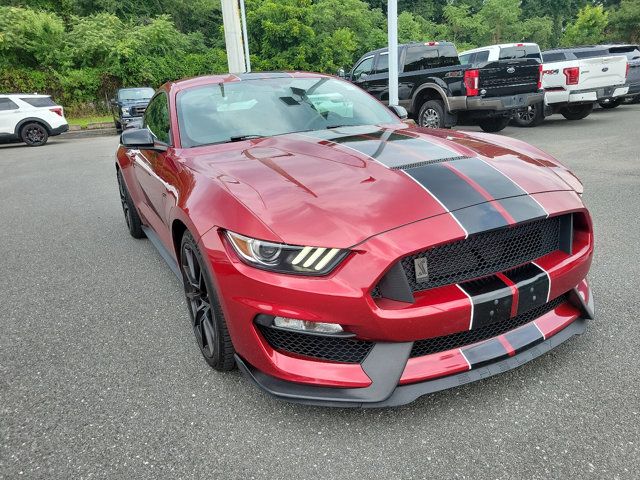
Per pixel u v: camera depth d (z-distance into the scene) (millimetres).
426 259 1880
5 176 9539
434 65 10734
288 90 3477
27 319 3219
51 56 23922
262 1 31578
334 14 37094
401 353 1858
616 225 4227
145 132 3049
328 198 2002
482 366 1968
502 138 2910
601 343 2438
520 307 1967
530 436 1868
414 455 1818
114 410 2203
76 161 10992
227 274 1972
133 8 32688
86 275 3971
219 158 2662
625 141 8258
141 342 2824
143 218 4176
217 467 1828
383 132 2902
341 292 1773
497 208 1980
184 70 28062
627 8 35531
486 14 55750
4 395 2373
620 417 1930
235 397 2242
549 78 10891
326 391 1886
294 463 1823
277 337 1972
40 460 1916
